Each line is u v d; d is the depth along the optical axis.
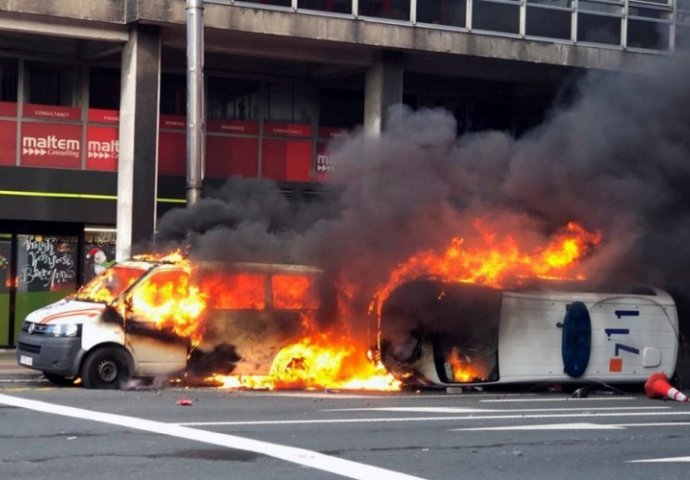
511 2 23.14
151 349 15.17
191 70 18.25
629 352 16.83
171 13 20.62
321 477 8.67
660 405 15.14
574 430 11.83
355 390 15.96
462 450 10.24
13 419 11.44
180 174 23.02
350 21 21.84
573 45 23.58
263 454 9.59
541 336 16.36
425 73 24.33
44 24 20.44
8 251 22.12
